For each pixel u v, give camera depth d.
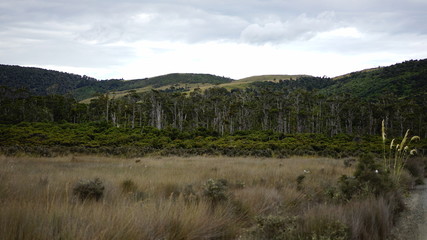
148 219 4.62
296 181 10.59
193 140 47.53
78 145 37.38
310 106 99.81
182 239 4.69
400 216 7.14
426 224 6.43
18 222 3.69
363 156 8.62
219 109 92.50
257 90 156.12
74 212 4.57
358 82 169.38
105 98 91.50
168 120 98.88
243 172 12.76
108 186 8.15
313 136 52.19
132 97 92.19
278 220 4.98
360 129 94.38
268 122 95.44
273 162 20.23
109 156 26.64
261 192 7.74
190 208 5.51
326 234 4.49
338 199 7.65
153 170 13.29
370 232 5.30
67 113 84.75
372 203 6.23
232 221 5.84
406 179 11.99
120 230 4.00
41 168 13.03
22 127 49.12
